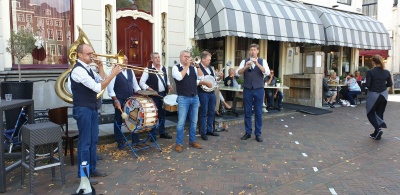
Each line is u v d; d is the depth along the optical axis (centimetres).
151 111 476
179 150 515
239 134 641
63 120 436
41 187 372
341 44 1063
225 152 520
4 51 586
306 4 1127
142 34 776
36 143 350
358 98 1109
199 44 897
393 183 404
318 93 1020
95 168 403
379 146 575
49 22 647
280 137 627
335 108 1022
